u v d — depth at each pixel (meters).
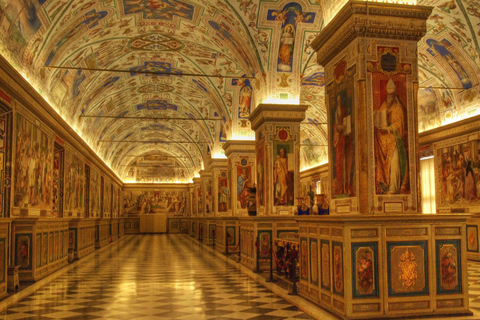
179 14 18.16
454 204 20.67
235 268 18.56
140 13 18.12
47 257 16.88
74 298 11.87
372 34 9.88
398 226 8.81
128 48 21.94
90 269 18.53
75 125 25.14
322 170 35.69
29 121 15.99
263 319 9.07
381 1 10.13
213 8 16.97
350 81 10.13
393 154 9.75
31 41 15.27
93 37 19.05
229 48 19.56
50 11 15.04
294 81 18.03
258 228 17.08
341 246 8.75
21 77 14.34
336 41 10.60
